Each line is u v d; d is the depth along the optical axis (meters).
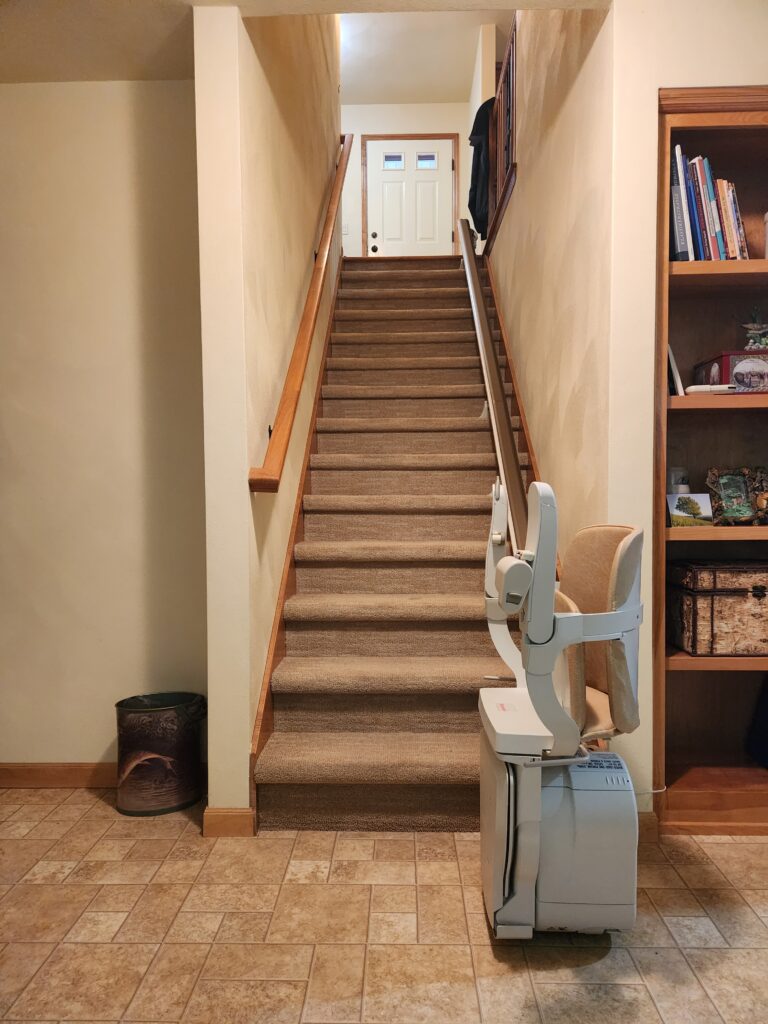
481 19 6.25
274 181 2.89
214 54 2.33
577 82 2.71
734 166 2.69
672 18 2.25
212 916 1.92
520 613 1.71
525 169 3.82
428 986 1.64
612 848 1.75
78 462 2.84
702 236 2.39
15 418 2.83
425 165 7.82
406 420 3.93
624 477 2.32
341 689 2.61
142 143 2.78
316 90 4.19
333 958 1.74
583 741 1.75
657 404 2.35
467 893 2.02
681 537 2.38
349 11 2.34
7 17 2.36
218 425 2.38
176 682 2.85
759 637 2.40
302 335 3.22
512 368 4.20
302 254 3.62
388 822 2.40
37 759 2.87
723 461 2.73
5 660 2.86
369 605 2.85
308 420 3.75
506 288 4.55
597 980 1.66
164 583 2.84
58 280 2.81
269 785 2.41
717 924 1.88
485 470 3.67
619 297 2.29
